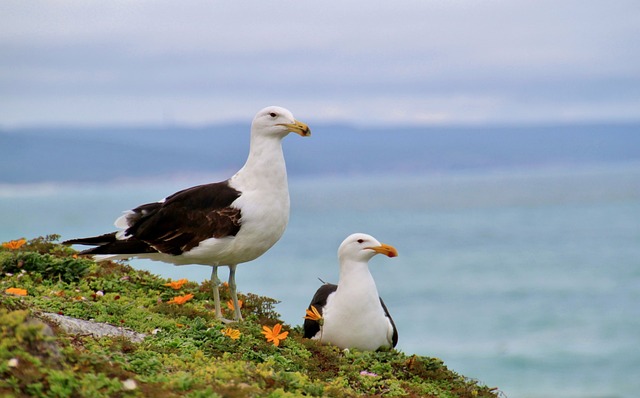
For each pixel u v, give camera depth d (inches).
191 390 274.7
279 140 418.6
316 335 417.7
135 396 262.1
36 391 243.9
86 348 311.4
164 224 414.3
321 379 344.5
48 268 441.7
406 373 373.1
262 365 327.3
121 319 373.4
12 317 266.1
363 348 405.7
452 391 365.4
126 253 419.8
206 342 351.9
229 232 407.5
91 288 437.1
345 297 403.5
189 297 422.0
